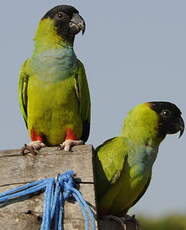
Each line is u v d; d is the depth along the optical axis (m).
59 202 7.75
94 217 7.71
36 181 7.94
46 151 8.17
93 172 8.09
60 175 7.92
